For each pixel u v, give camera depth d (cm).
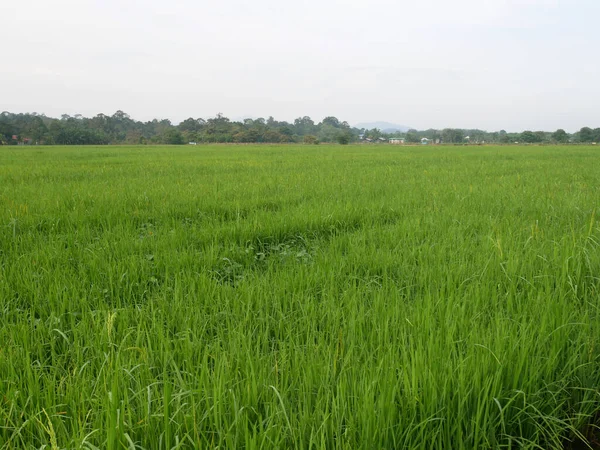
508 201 812
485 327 309
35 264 459
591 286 385
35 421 212
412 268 447
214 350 273
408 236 573
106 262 468
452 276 410
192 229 616
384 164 1930
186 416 202
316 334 304
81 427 196
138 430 204
